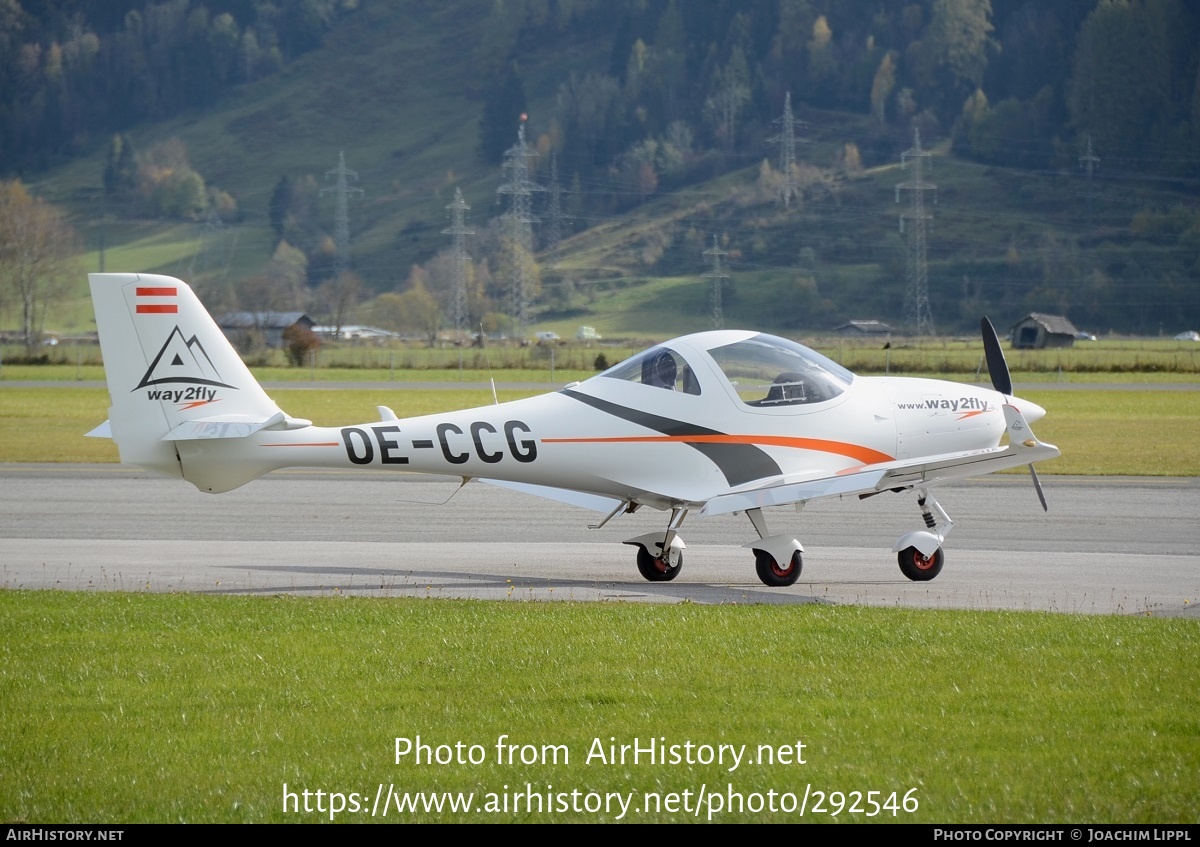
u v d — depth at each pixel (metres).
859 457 35.62
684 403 34.53
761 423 34.75
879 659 23.80
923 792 16.98
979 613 28.56
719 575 36.50
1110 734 19.22
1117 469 67.31
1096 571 36.66
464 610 29.02
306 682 22.31
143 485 59.88
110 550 40.69
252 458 34.25
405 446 34.47
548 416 34.78
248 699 21.30
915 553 34.97
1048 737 19.06
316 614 28.39
